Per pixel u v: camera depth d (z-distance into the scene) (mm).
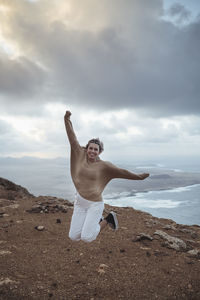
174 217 43219
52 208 7195
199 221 40188
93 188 3330
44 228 5387
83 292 3010
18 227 5430
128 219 6641
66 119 3334
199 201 61688
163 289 3111
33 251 4172
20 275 3299
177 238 4973
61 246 4465
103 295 2961
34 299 2803
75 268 3631
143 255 4172
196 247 4809
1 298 2738
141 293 3014
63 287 3100
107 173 3418
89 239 3281
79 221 3449
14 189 11797
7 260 3721
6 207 7371
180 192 86875
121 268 3668
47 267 3615
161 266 3760
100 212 3408
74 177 3381
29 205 7730
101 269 3586
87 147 3422
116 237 5051
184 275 3480
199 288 3158
